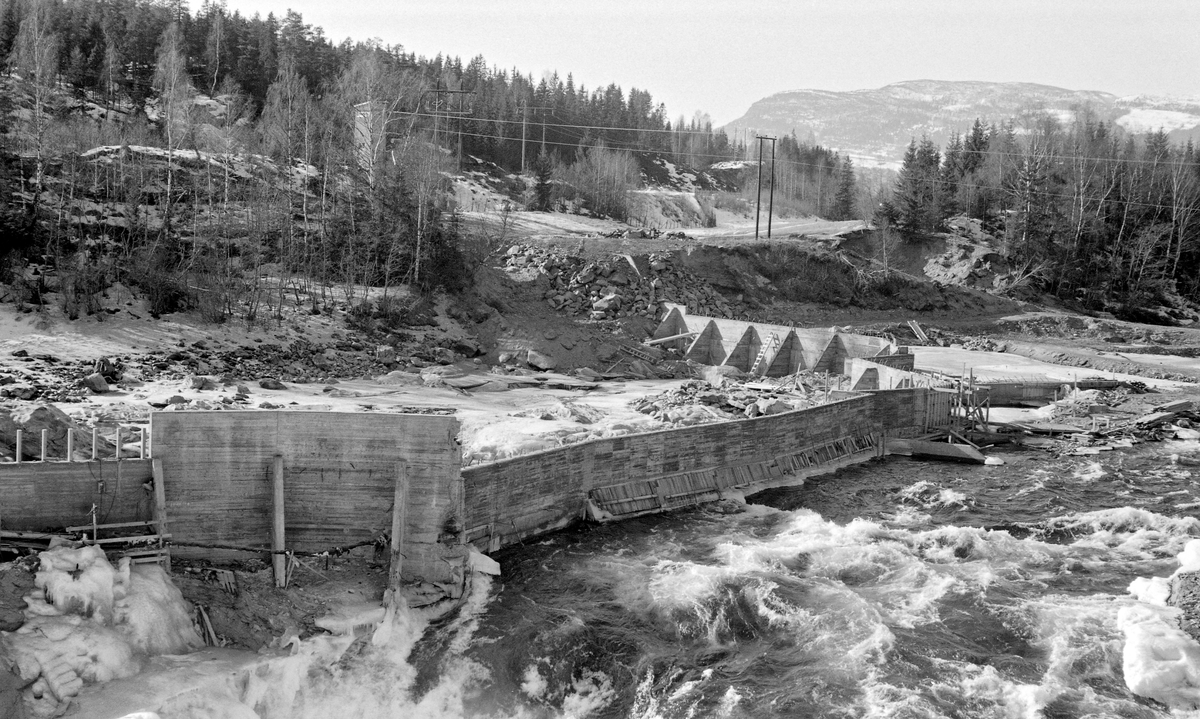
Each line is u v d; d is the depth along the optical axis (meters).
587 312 73.88
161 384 46.12
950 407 51.84
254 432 25.34
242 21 141.50
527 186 140.88
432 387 53.78
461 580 26.81
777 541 33.88
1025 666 24.78
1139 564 32.19
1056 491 41.22
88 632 20.58
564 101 199.50
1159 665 23.94
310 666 22.67
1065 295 106.69
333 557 25.84
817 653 25.50
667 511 37.19
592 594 28.73
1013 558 32.72
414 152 78.19
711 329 71.50
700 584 29.06
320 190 78.19
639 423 44.97
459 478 26.69
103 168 70.06
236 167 78.81
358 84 88.44
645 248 85.19
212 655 21.98
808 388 58.69
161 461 24.44
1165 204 122.62
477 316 69.12
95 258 59.16
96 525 23.17
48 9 114.31
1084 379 61.25
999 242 115.56
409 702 23.11
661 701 23.56
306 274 66.88
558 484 34.03
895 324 86.12
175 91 81.62
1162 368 69.31
